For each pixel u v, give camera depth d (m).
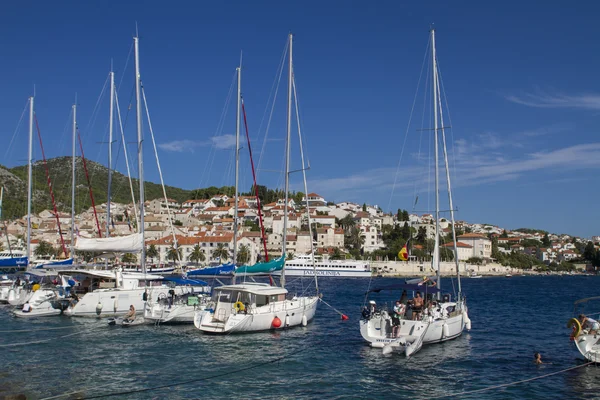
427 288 32.03
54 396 22.22
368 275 144.00
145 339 33.47
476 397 22.80
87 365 27.19
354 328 38.94
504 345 33.84
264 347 31.67
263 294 36.38
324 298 70.56
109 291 40.78
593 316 52.44
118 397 22.19
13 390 22.97
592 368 27.59
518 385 24.56
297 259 143.62
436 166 38.88
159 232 174.88
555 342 35.47
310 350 31.03
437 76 40.19
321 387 23.91
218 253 146.38
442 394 23.16
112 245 41.28
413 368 27.31
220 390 23.27
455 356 30.09
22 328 36.94
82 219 145.75
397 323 31.09
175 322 38.06
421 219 156.62
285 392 23.11
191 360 28.39
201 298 40.19
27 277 53.28
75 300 41.31
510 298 78.19
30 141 59.19
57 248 122.19
